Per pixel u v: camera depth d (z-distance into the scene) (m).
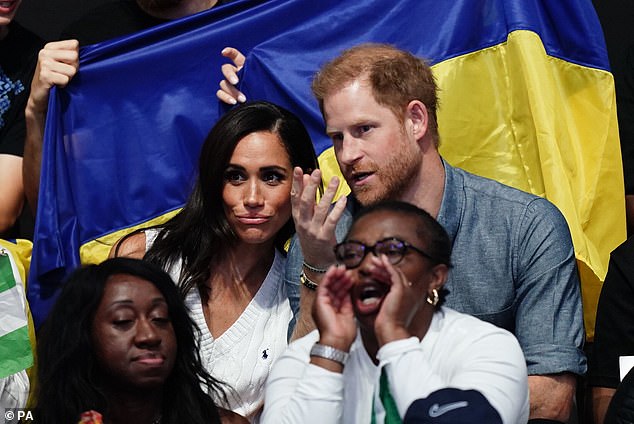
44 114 10.58
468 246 8.48
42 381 7.39
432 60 10.34
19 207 11.29
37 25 13.70
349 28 10.59
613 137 10.28
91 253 10.34
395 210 6.72
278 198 9.08
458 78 10.29
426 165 8.48
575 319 8.39
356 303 6.61
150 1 11.40
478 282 8.44
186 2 11.51
